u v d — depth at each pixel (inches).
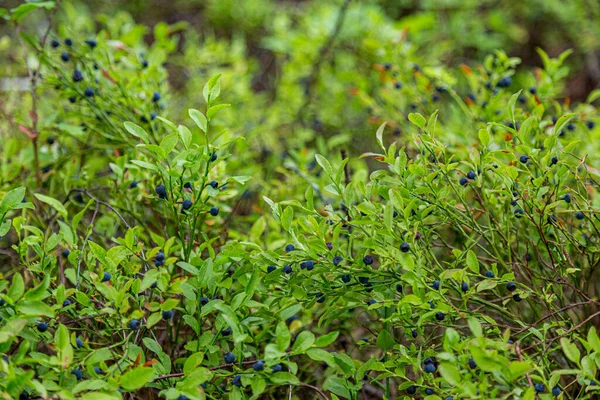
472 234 39.1
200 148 32.8
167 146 32.5
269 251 33.1
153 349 32.1
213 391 33.4
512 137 38.3
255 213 43.7
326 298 34.8
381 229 32.7
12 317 30.5
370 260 33.2
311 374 38.0
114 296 31.7
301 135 51.3
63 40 43.2
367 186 33.8
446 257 39.8
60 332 30.0
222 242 39.1
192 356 30.9
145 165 32.5
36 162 40.7
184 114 50.3
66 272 33.1
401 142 46.8
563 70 42.3
